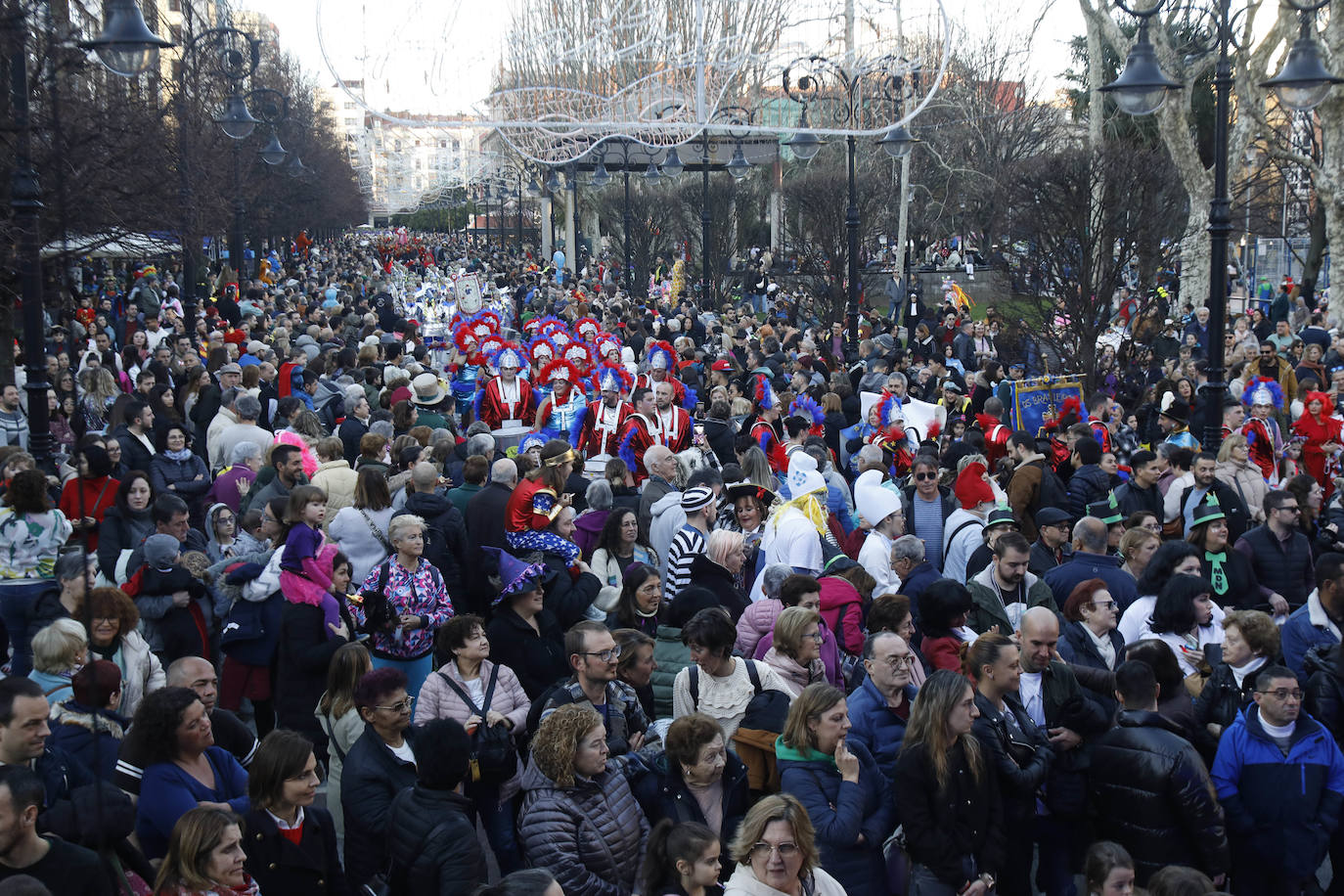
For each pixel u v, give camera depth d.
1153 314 20.70
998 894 6.04
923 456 10.01
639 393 12.29
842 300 29.16
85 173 11.99
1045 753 5.82
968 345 23.14
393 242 96.69
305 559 7.30
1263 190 35.31
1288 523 8.98
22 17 9.01
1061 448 11.73
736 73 15.19
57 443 12.67
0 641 7.23
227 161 29.59
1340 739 6.61
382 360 17.27
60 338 16.55
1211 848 5.64
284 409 12.35
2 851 4.35
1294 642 7.45
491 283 45.84
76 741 5.54
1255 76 24.73
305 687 7.24
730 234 41.22
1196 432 14.79
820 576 7.80
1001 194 20.25
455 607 8.77
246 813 4.99
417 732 5.79
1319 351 16.88
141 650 6.47
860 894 5.40
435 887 4.91
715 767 5.45
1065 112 47.53
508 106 13.76
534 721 6.04
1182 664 7.11
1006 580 7.58
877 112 28.02
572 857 5.21
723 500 9.55
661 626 6.88
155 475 10.50
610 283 39.69
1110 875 4.97
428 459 10.00
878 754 5.89
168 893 4.44
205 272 30.70
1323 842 5.88
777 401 14.03
